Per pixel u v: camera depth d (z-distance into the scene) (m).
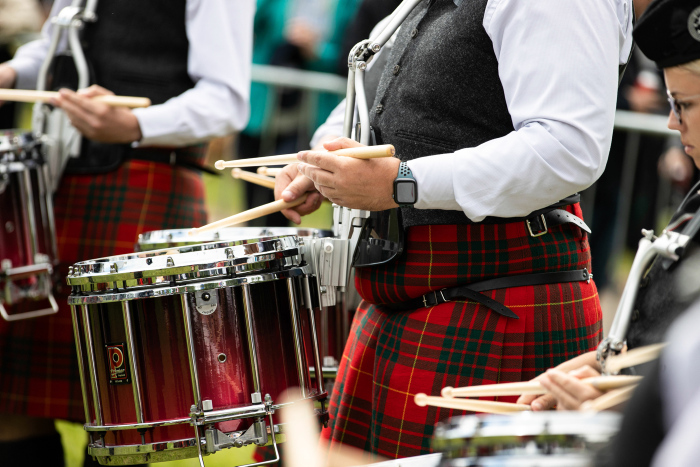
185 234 5.09
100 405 3.94
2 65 6.76
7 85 6.71
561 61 3.57
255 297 3.88
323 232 5.20
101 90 5.82
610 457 1.74
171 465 6.85
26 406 6.13
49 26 6.87
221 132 6.17
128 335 3.83
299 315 4.02
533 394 3.44
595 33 3.58
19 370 6.18
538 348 3.95
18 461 6.29
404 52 4.15
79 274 3.96
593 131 3.55
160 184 6.15
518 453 2.27
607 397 2.72
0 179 5.70
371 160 3.74
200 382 3.80
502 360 3.94
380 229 4.17
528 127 3.60
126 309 3.83
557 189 3.60
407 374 4.04
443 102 3.94
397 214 4.03
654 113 8.77
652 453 1.66
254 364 3.83
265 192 10.06
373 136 4.19
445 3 4.06
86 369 4.02
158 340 3.82
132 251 6.07
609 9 3.64
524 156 3.56
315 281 4.19
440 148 3.94
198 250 3.89
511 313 3.91
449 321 3.99
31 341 6.16
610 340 2.97
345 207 4.23
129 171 6.09
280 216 10.09
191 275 3.81
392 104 4.14
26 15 8.80
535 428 2.30
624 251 8.88
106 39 6.07
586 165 3.56
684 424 1.60
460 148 3.93
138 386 3.83
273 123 9.92
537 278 3.96
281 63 9.80
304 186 4.49
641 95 8.74
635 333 3.07
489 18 3.77
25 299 5.98
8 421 6.29
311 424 3.93
